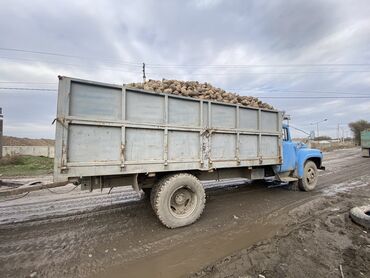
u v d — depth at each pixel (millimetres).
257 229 4191
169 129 4406
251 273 2748
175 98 4531
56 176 3363
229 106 5305
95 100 3701
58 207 5605
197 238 3850
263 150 6008
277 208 5441
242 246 3516
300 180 7129
